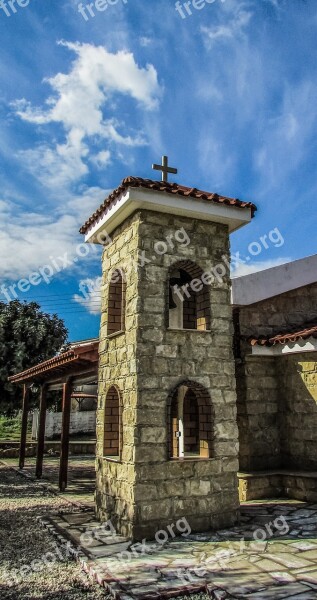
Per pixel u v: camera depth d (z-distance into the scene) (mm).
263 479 9180
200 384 7180
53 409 23031
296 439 9672
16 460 17344
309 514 7738
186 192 7277
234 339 10141
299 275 10977
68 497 9945
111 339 7902
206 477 6918
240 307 10211
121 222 8023
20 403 20656
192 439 9117
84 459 17656
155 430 6660
